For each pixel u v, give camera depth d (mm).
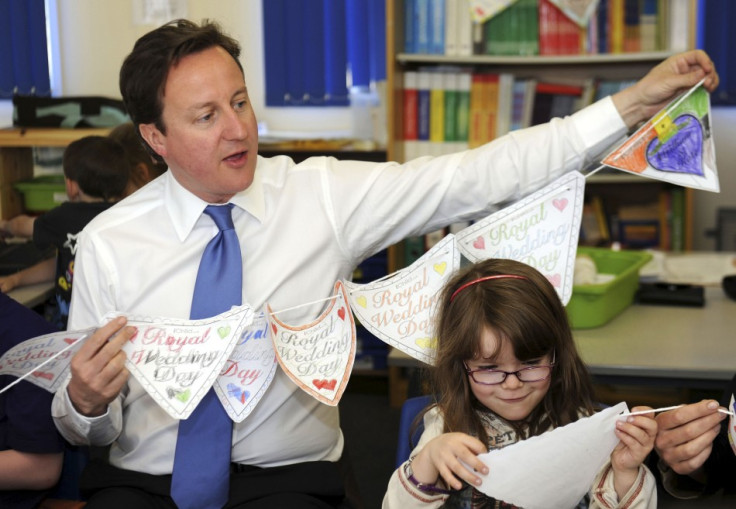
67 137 3234
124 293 1462
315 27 3635
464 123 3434
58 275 2375
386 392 3576
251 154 1389
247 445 1468
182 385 1275
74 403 1334
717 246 3652
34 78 3705
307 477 1461
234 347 1307
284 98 3727
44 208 3359
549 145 1468
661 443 1199
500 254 1479
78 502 1555
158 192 1508
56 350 1321
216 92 1330
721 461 1304
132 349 1301
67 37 3797
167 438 1455
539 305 1319
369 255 1620
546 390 1344
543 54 3375
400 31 3336
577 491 1180
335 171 1558
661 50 3328
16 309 1520
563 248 1447
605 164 1438
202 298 1413
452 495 1317
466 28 3355
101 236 1473
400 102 3391
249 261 1486
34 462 1485
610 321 2209
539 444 1124
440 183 1507
